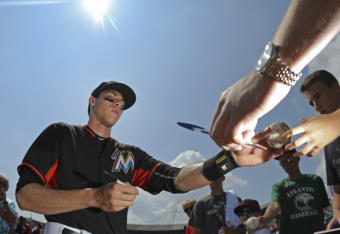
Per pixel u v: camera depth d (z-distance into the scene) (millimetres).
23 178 1484
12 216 3711
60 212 1383
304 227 2797
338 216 2152
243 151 1063
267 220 2840
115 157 1789
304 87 2182
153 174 1877
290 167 2938
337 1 469
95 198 1339
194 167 1759
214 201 3381
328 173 2225
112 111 1862
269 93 549
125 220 1681
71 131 1728
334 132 772
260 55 547
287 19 533
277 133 884
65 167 1605
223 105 588
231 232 3088
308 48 528
